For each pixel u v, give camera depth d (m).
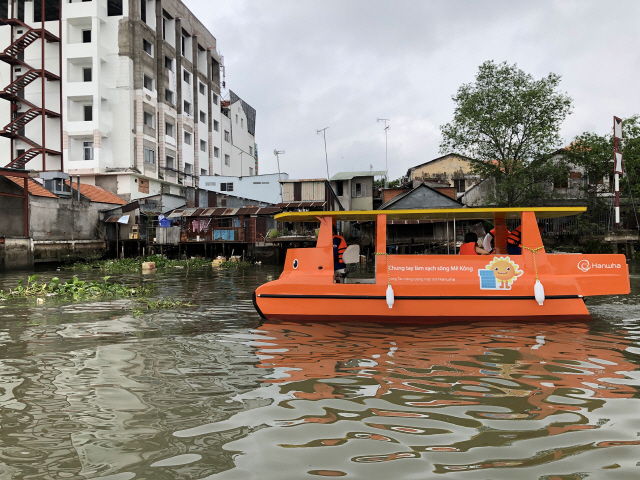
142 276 17.52
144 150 34.38
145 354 5.08
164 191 36.91
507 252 7.45
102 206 29.50
